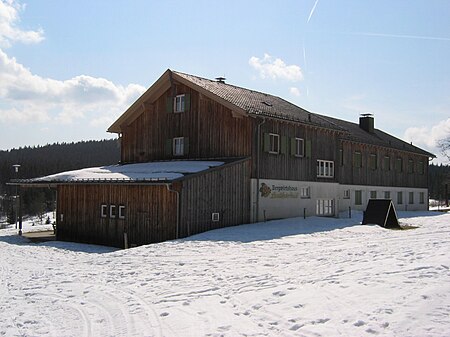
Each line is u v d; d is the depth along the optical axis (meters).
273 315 8.11
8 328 8.42
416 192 47.09
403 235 19.81
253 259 14.60
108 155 151.62
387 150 42.84
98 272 13.96
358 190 38.59
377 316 7.22
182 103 28.75
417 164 47.72
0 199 89.62
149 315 8.80
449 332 6.26
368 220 26.34
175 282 11.71
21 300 10.68
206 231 22.67
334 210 31.70
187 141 28.30
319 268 11.81
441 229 22.66
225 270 12.91
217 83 31.23
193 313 8.73
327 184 31.08
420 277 9.24
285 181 27.55
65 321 8.76
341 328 6.98
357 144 38.62
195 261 14.89
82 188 26.36
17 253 20.50
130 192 23.72
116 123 31.84
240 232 21.84
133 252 17.70
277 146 27.19
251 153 25.34
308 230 22.86
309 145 29.59
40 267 15.86
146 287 11.36
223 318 8.23
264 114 25.70
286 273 11.70
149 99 30.39
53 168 116.94
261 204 25.89
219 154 26.70
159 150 29.94
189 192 22.08
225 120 26.55
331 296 8.70
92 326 8.34
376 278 9.55
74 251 21.52
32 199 84.88
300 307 8.36
